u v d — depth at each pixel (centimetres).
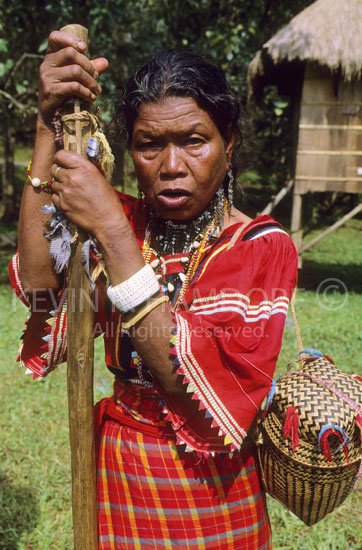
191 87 138
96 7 730
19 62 739
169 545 156
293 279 151
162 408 155
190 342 134
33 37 880
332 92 872
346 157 886
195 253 154
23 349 176
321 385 156
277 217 1201
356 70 811
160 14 934
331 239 1352
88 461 148
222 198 157
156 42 807
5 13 823
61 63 139
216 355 137
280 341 143
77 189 134
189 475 154
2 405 473
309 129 888
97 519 163
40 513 339
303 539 316
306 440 152
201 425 144
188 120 138
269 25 1034
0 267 1019
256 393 140
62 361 174
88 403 146
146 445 157
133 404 161
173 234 160
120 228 134
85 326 144
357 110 871
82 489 148
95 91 144
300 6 1036
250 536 159
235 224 155
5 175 1529
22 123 1495
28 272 159
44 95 142
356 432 155
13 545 311
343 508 346
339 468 155
